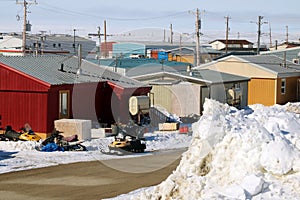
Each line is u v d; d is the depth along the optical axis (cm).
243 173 1099
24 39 5306
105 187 1458
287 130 1352
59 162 1869
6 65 2564
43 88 2494
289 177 1052
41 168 1745
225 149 1189
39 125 2509
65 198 1326
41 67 2819
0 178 1573
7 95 2573
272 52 6181
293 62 5541
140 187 1461
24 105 2544
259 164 1105
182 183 1126
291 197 973
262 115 1512
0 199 1319
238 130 1240
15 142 2233
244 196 983
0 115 2592
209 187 1092
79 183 1514
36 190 1416
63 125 2469
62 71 2864
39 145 2244
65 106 2653
